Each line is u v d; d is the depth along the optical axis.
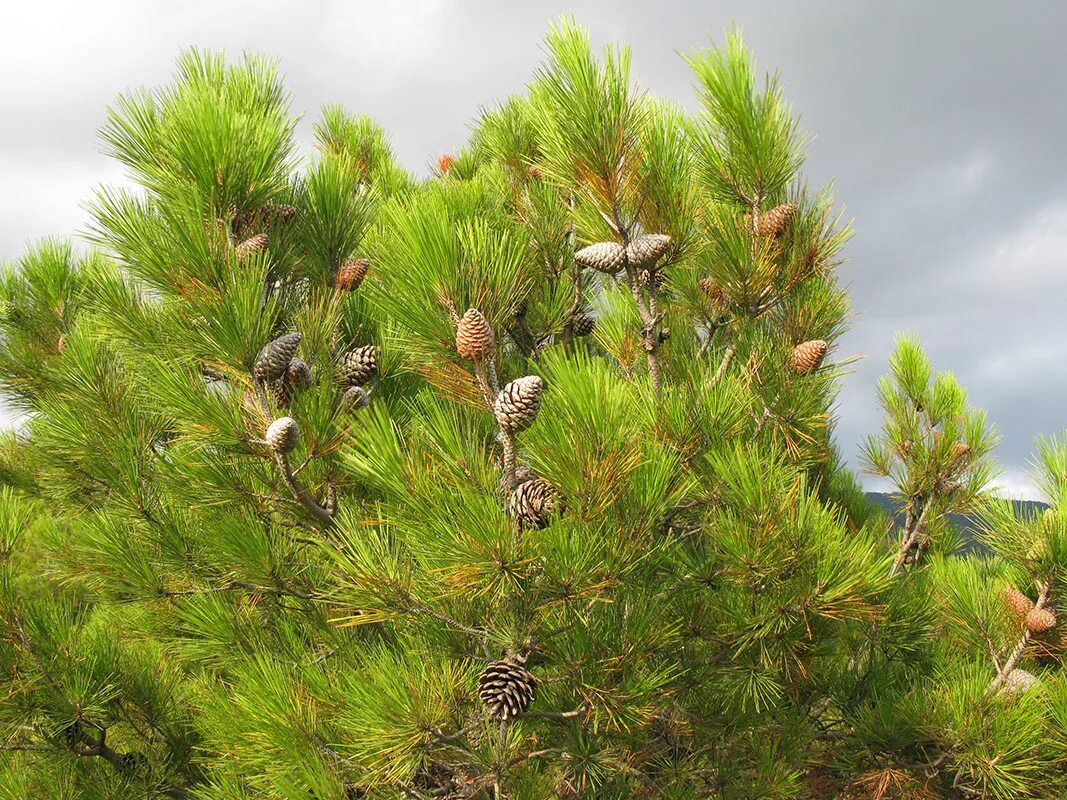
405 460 2.35
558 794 2.70
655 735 2.86
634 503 2.38
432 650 2.61
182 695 3.09
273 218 2.82
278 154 2.74
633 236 2.69
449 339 2.37
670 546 2.68
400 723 2.43
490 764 2.48
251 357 2.58
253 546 2.80
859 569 2.54
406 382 3.06
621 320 3.08
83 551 2.96
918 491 3.56
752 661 2.70
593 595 2.37
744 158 2.72
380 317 2.96
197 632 2.96
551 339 3.35
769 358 2.84
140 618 3.28
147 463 2.94
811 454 2.91
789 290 2.87
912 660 3.19
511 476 2.33
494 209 3.37
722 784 2.84
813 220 2.85
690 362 2.96
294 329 2.78
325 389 2.67
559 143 2.62
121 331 2.72
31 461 3.56
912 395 3.61
